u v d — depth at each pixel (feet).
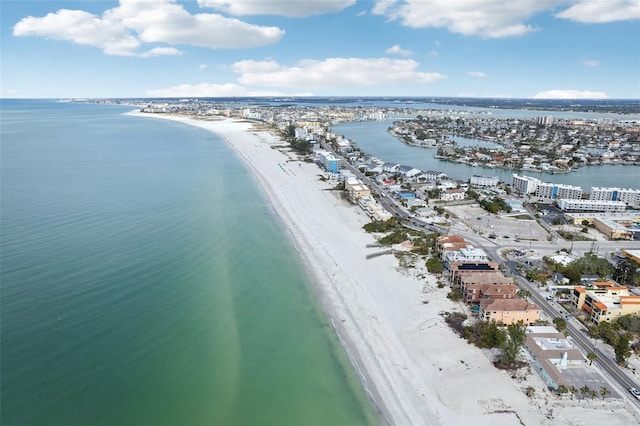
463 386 220.43
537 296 321.73
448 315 288.71
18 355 221.05
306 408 205.87
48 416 186.91
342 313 291.17
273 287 322.75
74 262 328.70
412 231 459.32
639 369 237.86
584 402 209.87
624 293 306.14
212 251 377.91
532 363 239.91
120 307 274.36
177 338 250.57
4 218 417.90
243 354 243.19
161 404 200.95
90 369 217.15
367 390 219.00
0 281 290.35
